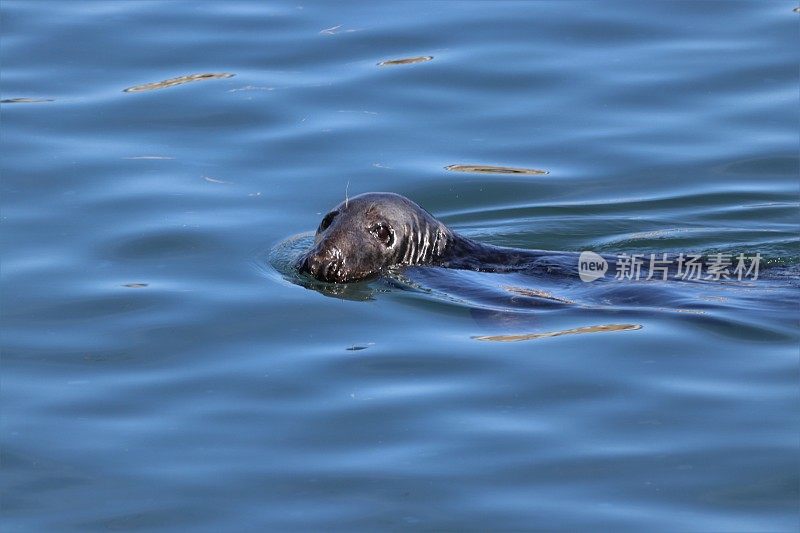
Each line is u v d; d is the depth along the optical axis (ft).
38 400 116.88
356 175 168.14
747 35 198.18
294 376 118.83
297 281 139.85
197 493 101.65
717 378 115.14
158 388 118.11
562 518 96.22
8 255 146.82
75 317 132.46
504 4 210.59
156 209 158.81
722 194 165.17
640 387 114.11
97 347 126.31
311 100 185.57
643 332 124.57
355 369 119.55
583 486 100.12
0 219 155.53
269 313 131.85
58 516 99.91
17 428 112.27
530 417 110.11
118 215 157.17
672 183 167.94
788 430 106.22
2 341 127.65
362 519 97.19
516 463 103.35
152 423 112.27
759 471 101.14
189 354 124.06
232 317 131.23
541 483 100.68
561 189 167.02
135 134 177.88
